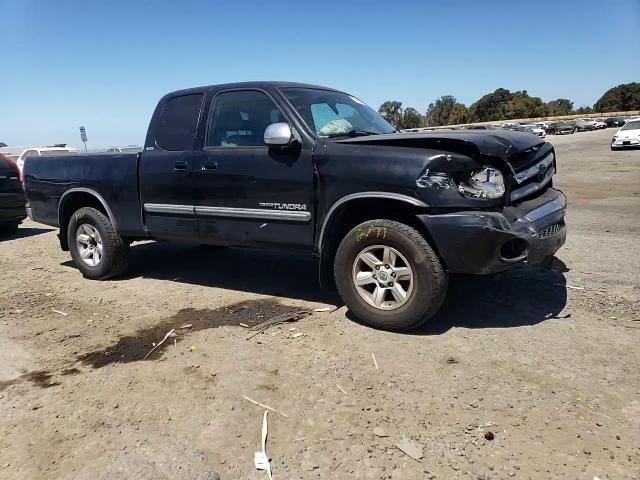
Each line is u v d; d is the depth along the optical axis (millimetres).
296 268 6266
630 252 6207
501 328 4059
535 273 5418
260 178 4527
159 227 5418
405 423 2852
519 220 3760
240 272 6180
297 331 4191
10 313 4965
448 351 3693
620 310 4328
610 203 10453
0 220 9250
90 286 5855
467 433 2738
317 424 2877
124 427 2920
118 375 3553
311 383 3330
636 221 8312
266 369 3549
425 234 3887
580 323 4094
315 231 4324
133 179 5520
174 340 4133
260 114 4672
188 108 5184
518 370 3379
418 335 4000
